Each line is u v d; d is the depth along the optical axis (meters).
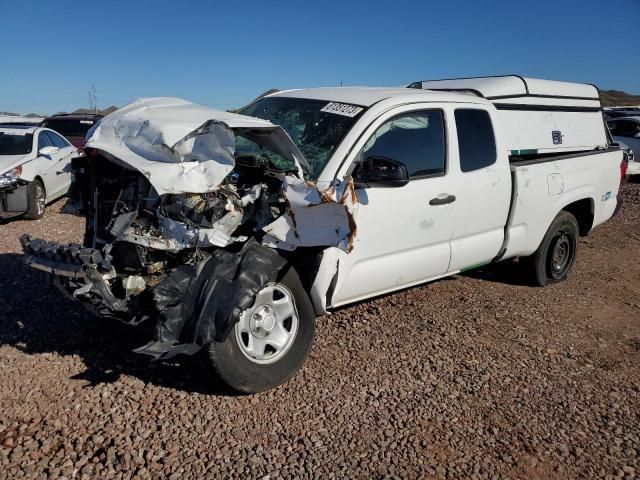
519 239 5.88
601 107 7.43
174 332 3.46
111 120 4.04
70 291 3.85
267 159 4.31
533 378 4.45
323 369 4.33
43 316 5.04
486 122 5.46
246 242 3.69
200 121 3.80
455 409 3.94
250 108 5.67
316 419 3.71
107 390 3.89
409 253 4.82
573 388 4.35
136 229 3.60
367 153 4.45
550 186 6.04
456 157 5.07
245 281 3.51
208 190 3.54
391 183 4.30
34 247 3.84
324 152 4.37
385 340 4.86
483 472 3.33
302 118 4.87
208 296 3.47
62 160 11.03
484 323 5.39
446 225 5.00
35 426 3.48
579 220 7.04
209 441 3.43
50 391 3.85
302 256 4.11
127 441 3.38
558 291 6.52
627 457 3.57
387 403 3.95
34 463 3.16
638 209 12.37
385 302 5.70
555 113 6.63
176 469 3.18
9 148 9.99
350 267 4.39
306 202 3.72
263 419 3.67
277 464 3.27
